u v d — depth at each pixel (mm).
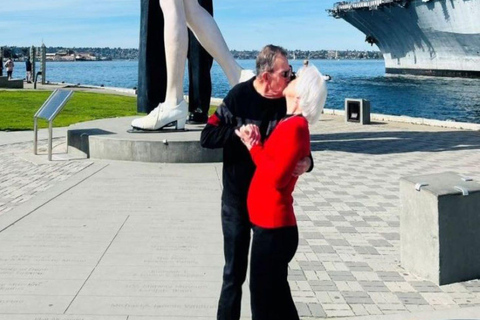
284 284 3490
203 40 12469
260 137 3410
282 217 3375
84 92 34531
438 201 5109
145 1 12945
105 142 11562
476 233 5277
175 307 4555
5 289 4902
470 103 52875
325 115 23078
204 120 13844
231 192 3682
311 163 3361
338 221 7426
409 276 5418
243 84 3664
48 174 10227
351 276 5410
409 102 55562
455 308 4633
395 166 11555
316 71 3301
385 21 76000
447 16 64438
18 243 6219
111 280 5137
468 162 11969
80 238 6422
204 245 6191
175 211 7660
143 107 13352
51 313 4414
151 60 13164
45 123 18875
